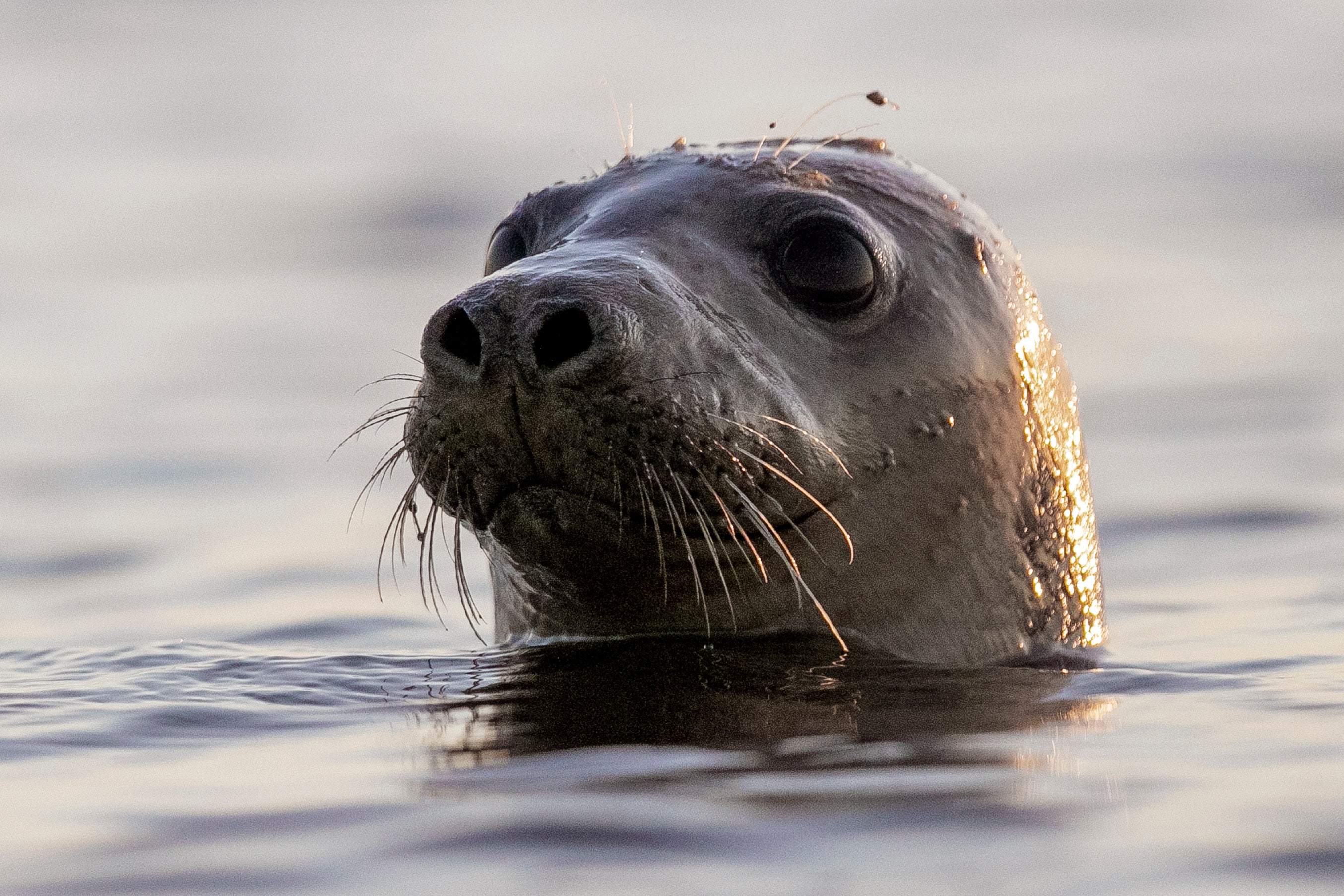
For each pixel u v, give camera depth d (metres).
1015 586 20.52
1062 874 10.81
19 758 14.96
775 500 17.91
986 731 15.13
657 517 17.17
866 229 19.55
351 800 12.92
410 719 16.22
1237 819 12.01
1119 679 18.41
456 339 16.66
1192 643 22.61
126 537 36.06
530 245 21.05
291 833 12.05
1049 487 21.28
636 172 20.80
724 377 17.56
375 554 34.00
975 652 19.92
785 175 20.34
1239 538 33.28
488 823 12.00
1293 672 19.02
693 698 16.52
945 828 11.82
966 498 19.89
